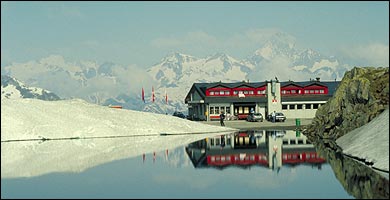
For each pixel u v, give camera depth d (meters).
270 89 101.12
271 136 66.00
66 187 30.61
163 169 37.53
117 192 28.97
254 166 38.53
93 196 28.00
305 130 71.12
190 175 34.62
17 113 66.81
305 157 43.31
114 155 46.19
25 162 41.62
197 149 50.88
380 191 28.25
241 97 103.88
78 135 66.06
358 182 31.09
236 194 28.03
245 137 65.06
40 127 65.38
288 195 27.58
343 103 59.69
